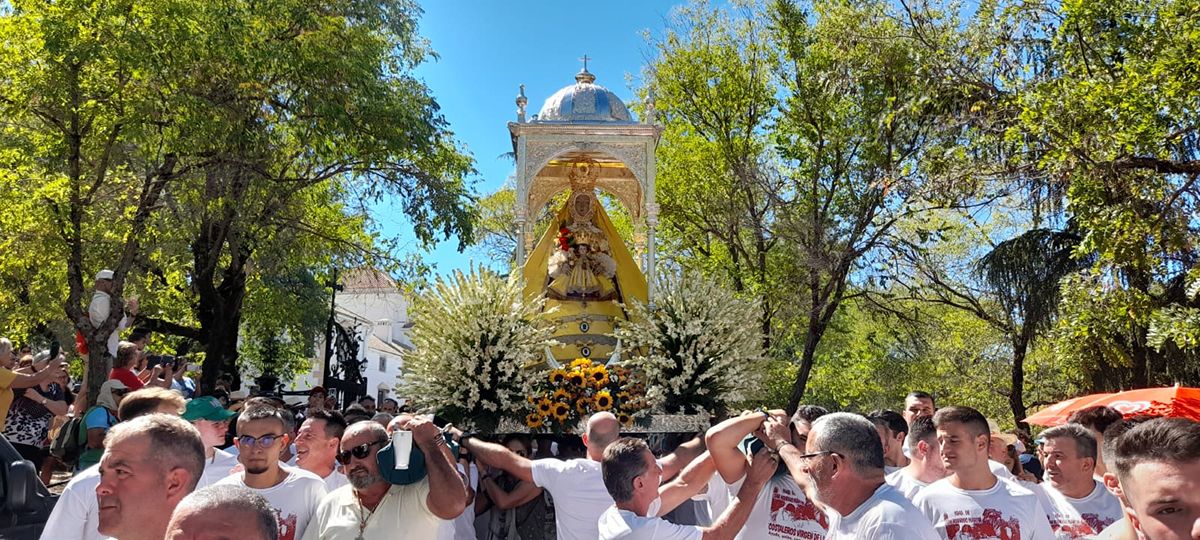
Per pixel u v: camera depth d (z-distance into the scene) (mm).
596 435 6145
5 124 15148
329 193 21250
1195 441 2426
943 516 4918
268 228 18609
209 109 14695
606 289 11977
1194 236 11039
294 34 16734
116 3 13617
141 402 5059
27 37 13742
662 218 22531
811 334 20109
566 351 11445
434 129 18781
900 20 17547
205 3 14688
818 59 19734
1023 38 14055
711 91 21781
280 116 17031
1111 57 12938
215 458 5684
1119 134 10219
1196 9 10375
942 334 24797
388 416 7945
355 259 20266
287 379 29406
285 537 4844
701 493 6395
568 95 12445
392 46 19203
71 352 22344
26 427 9867
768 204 21250
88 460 7824
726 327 10297
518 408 9727
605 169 13242
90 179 15367
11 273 17359
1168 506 2420
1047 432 5688
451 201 18438
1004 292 17016
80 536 4254
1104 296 11391
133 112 13586
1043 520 4934
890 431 6637
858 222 19672
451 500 4500
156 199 15594
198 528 2562
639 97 22812
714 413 10367
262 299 24141
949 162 13891
